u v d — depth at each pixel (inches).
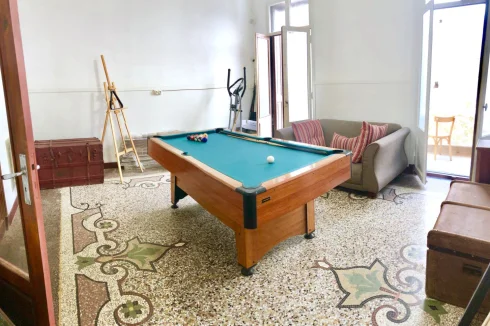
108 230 123.6
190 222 129.7
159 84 223.8
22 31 183.5
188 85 234.4
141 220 132.2
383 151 145.5
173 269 97.5
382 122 186.1
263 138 136.7
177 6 223.5
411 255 100.8
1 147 132.1
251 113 269.3
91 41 200.4
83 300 83.9
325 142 192.4
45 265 63.1
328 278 91.2
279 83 274.5
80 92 201.3
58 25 191.0
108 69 207.6
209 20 237.8
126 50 210.8
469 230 76.8
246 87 263.4
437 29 222.1
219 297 84.6
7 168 140.8
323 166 96.1
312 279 91.0
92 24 199.3
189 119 238.8
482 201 94.0
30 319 68.5
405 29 172.6
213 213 98.2
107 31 203.9
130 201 153.3
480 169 114.0
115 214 138.4
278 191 82.0
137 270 97.2
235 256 104.4
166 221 131.0
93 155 177.8
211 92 245.3
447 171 189.5
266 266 98.1
